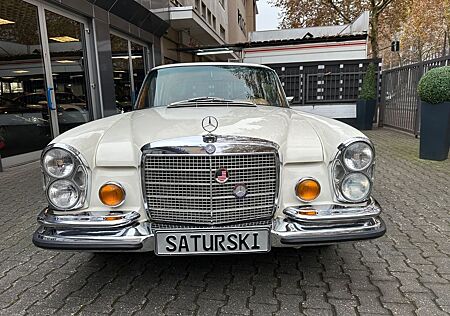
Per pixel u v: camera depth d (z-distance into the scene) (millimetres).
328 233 2006
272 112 2805
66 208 2023
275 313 1958
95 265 2559
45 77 6258
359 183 2092
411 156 6285
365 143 2086
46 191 2025
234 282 2289
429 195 4043
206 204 2047
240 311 1981
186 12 11055
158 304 2066
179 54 13367
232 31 24391
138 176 2088
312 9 17688
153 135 2152
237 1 25469
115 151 2119
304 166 2145
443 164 5602
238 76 3441
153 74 3537
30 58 6051
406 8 15656
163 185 2051
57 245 1956
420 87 5812
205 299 2107
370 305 2014
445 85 5512
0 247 2891
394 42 15484
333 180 2119
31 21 5980
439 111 5664
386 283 2242
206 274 2396
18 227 3295
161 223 2098
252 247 2031
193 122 2322
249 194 2072
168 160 2023
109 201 2062
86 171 2059
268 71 3627
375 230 2041
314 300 2072
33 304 2094
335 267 2457
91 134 2281
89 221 1986
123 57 8969
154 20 10094
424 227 3127
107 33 7875
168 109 2932
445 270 2391
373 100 10273
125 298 2137
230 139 2037
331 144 2162
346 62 11102
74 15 6914
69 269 2510
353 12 15844
